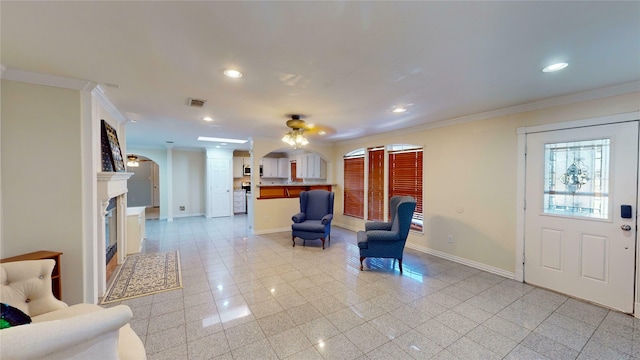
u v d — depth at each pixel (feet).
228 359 5.92
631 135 7.73
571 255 8.99
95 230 8.03
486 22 4.57
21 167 6.93
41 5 4.02
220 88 8.00
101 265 8.97
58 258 7.04
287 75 6.97
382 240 11.26
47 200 7.20
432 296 9.03
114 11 4.22
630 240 7.80
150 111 10.82
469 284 10.02
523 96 8.84
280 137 18.34
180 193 26.18
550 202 9.50
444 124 12.92
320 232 14.80
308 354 6.11
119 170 11.33
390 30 4.83
